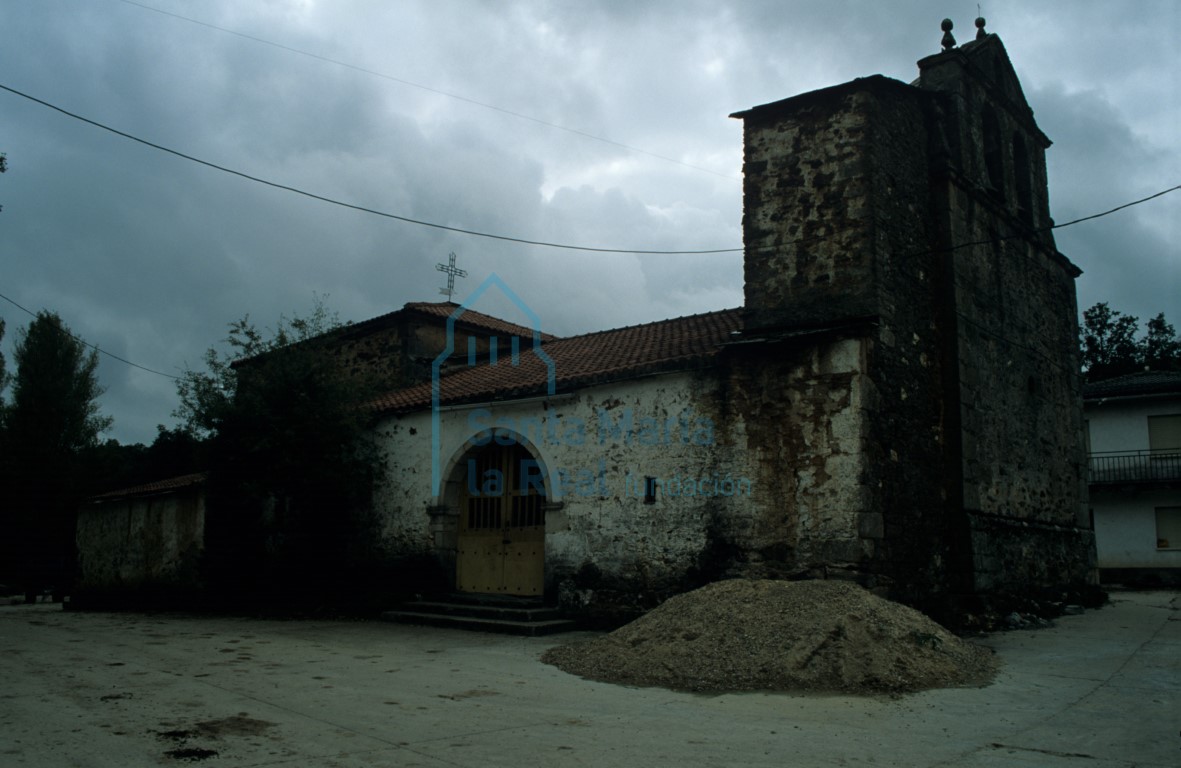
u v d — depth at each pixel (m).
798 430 10.84
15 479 26.36
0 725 5.77
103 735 5.50
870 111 11.49
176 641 10.62
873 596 8.77
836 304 11.23
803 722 6.13
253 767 4.79
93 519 19.98
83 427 27.67
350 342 19.94
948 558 12.18
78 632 11.74
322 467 14.63
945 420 12.62
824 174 11.68
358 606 14.12
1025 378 15.43
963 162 13.57
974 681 7.73
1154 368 42.72
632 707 6.63
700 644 8.12
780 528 10.75
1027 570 14.24
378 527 15.27
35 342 27.52
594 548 12.33
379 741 5.43
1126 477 28.16
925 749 5.41
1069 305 18.36
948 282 12.84
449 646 10.31
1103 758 5.25
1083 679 7.95
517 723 6.02
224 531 16.16
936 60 13.98
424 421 15.00
